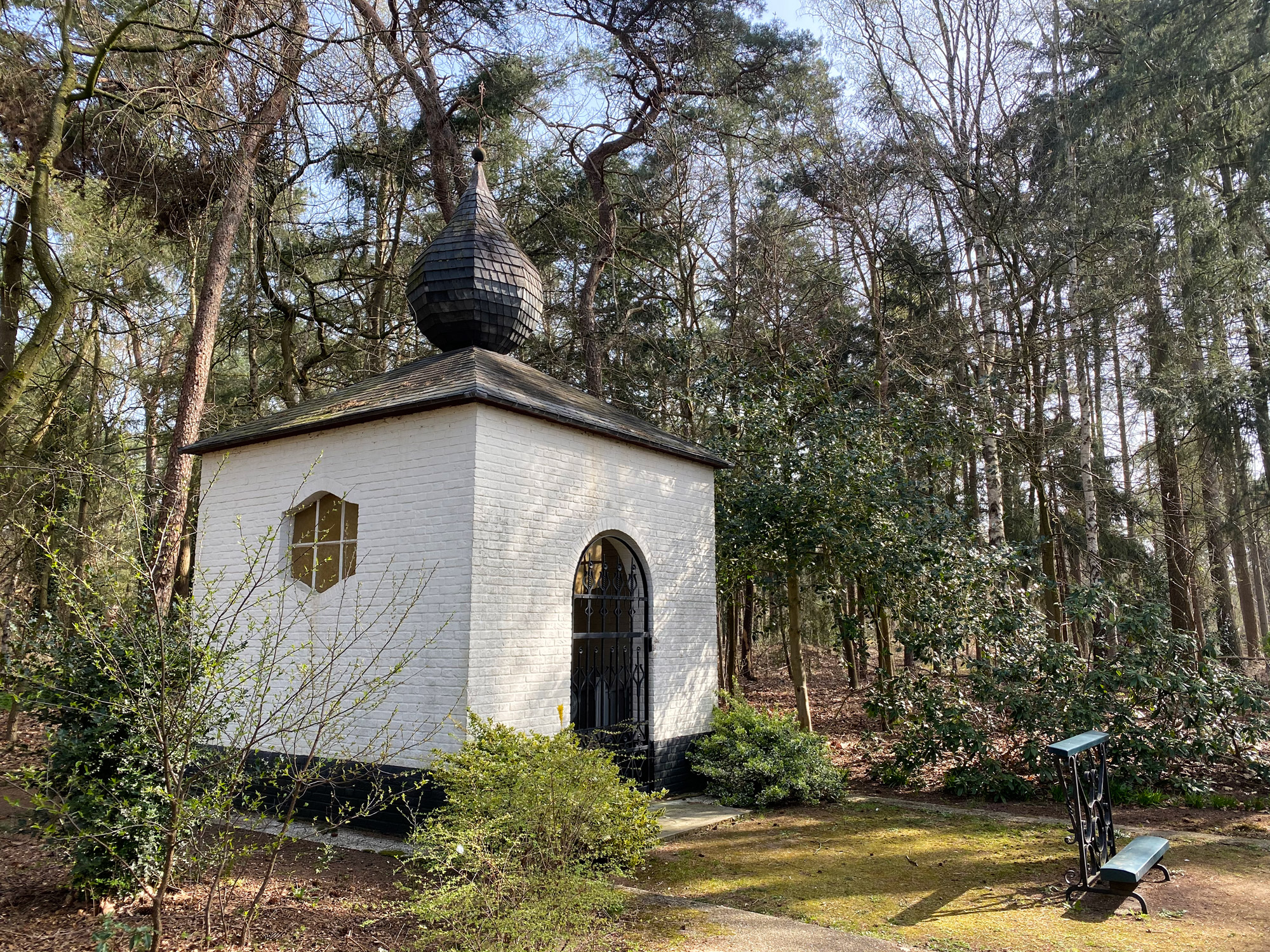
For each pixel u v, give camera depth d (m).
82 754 4.98
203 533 9.49
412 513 7.86
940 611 10.09
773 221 17.81
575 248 19.77
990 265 16.42
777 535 11.61
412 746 6.95
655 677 9.45
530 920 4.13
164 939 4.72
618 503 9.27
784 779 8.83
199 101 10.53
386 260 19.05
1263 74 13.52
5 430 12.61
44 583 12.97
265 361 21.33
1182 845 6.93
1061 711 9.21
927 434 13.56
